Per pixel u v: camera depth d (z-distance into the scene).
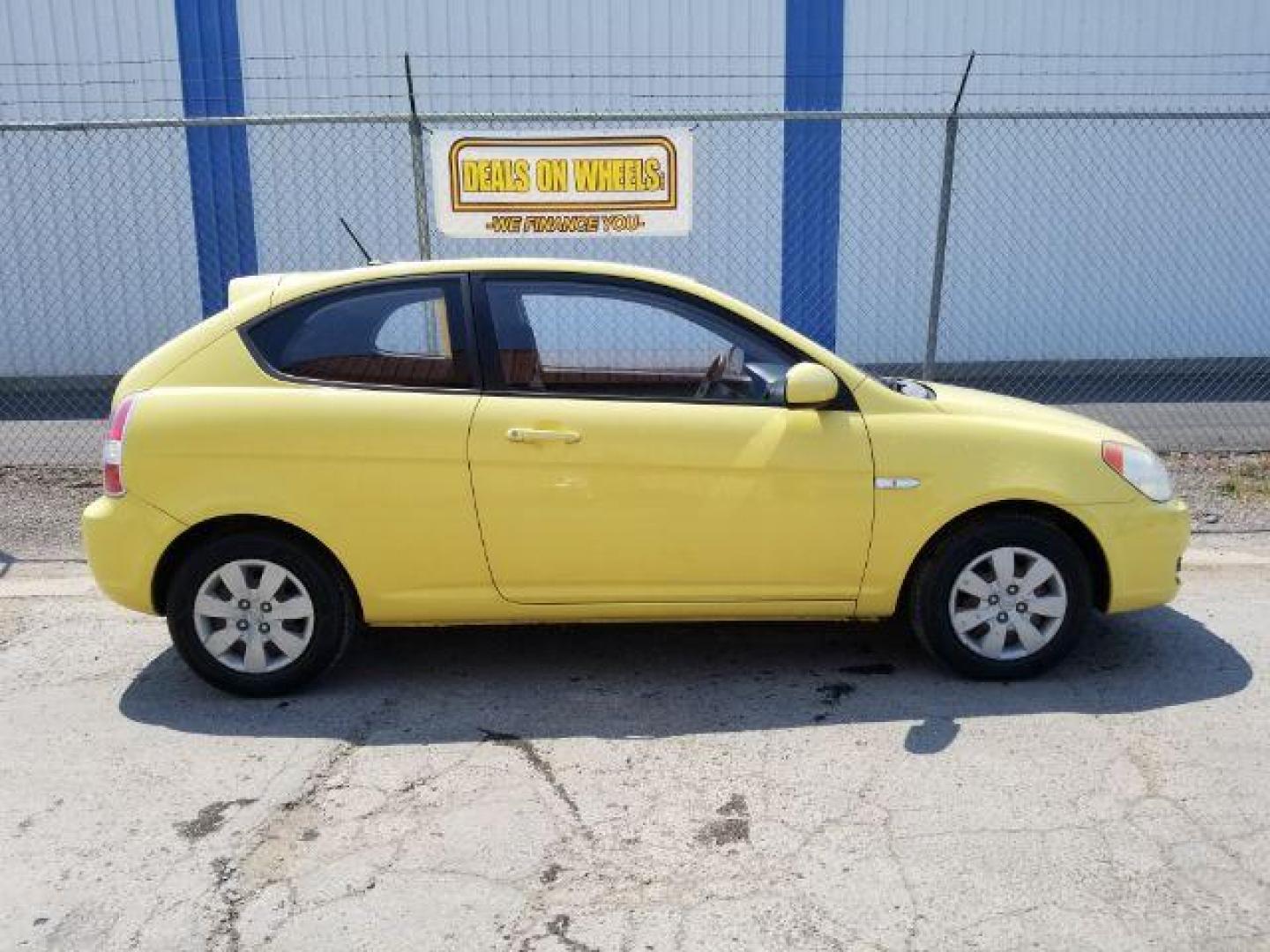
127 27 11.62
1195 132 12.21
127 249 12.03
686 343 4.21
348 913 2.94
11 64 11.62
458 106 11.82
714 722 4.04
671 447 4.08
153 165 11.88
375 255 12.03
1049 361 12.52
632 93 11.87
